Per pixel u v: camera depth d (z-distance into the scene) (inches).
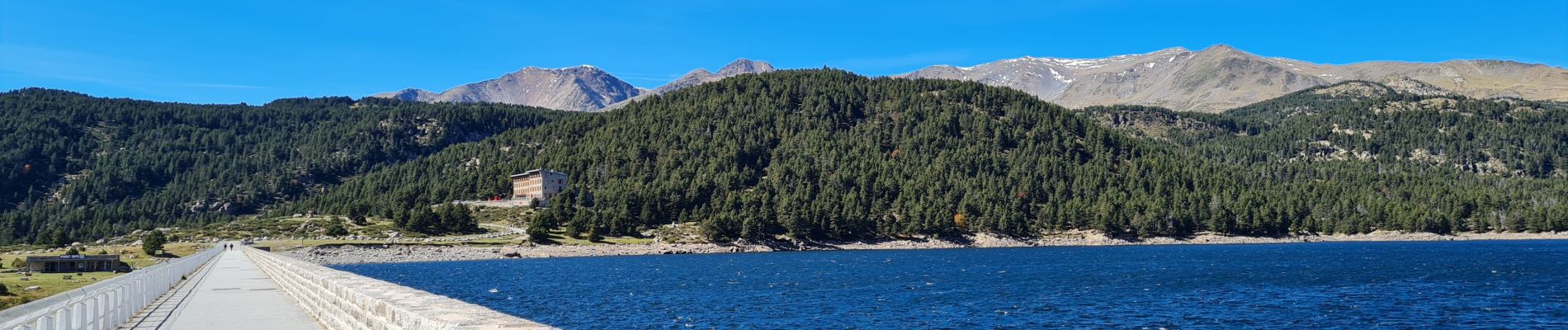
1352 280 4606.3
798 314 3294.8
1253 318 3149.6
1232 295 3885.3
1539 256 6973.4
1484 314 3235.7
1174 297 3828.7
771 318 3186.5
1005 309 3452.3
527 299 3922.2
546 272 5821.9
